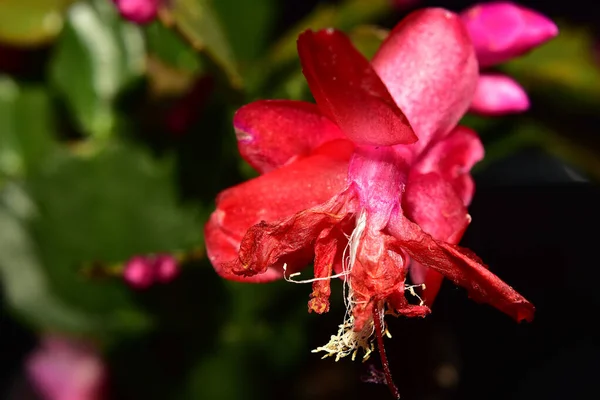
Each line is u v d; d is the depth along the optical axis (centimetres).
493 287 19
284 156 21
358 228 20
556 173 34
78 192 27
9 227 27
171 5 26
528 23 23
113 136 28
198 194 27
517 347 32
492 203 33
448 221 21
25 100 28
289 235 20
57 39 28
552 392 32
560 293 32
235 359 28
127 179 27
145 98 28
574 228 33
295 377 28
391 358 28
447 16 21
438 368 28
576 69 27
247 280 21
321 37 19
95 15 28
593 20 32
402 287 20
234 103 26
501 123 28
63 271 27
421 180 21
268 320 28
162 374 28
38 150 29
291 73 26
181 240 27
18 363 33
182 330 28
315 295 20
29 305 28
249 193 21
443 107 21
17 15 28
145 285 26
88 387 29
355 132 20
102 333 28
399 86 21
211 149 27
